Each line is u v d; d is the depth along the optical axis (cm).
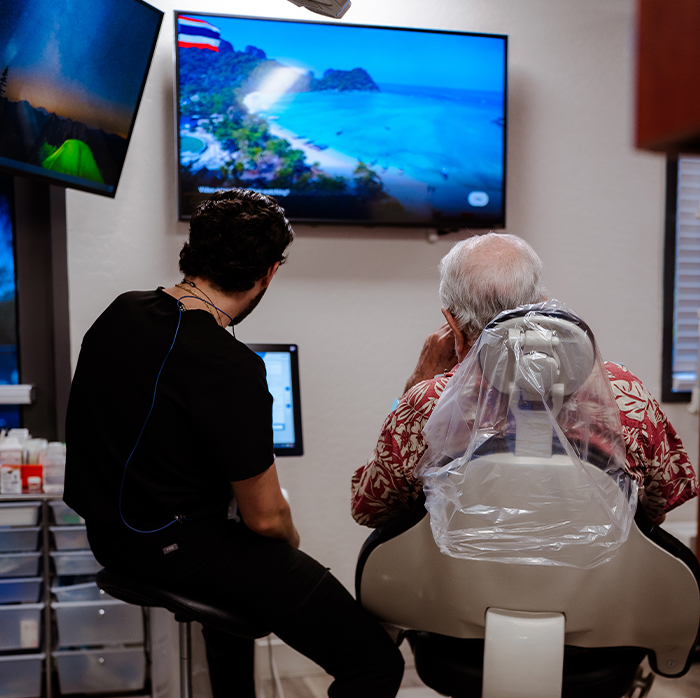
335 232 225
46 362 221
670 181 243
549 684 102
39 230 218
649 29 21
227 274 122
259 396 115
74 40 162
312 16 218
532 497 99
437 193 222
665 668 111
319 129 214
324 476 229
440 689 121
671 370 247
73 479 118
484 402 101
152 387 113
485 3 229
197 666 179
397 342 231
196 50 204
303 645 124
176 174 210
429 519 108
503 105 222
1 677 183
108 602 187
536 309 102
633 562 103
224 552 119
